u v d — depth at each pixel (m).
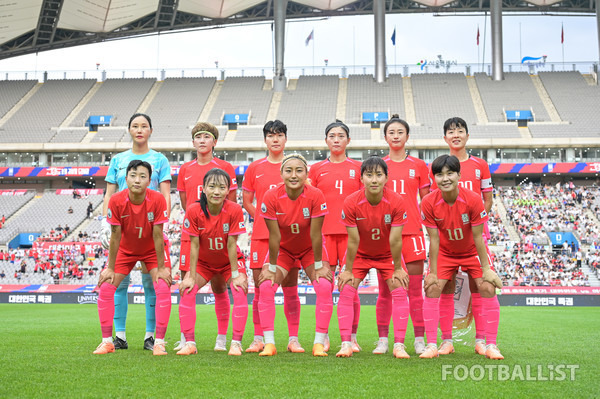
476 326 6.34
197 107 50.81
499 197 41.44
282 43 53.12
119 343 6.60
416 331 6.37
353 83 53.91
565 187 42.25
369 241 5.86
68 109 50.69
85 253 34.75
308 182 6.12
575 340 7.99
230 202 5.97
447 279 6.07
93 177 46.31
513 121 46.62
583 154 42.84
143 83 55.06
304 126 47.50
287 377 4.26
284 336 9.07
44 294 24.83
